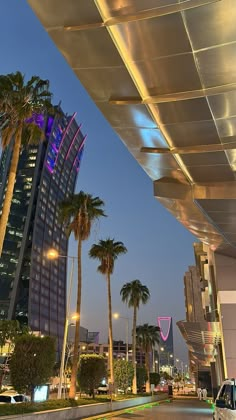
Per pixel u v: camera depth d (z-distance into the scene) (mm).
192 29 9625
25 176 174625
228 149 15641
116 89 12195
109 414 24438
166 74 11422
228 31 9641
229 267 30844
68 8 9117
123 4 8930
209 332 30828
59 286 182375
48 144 181625
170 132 14828
